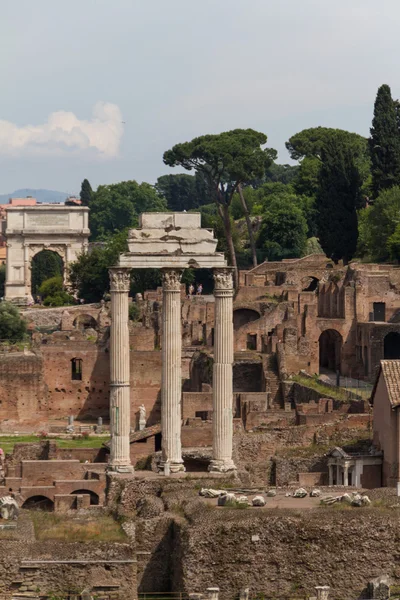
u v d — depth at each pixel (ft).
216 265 435.53
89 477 596.29
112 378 433.89
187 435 585.22
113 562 316.60
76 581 314.55
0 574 312.91
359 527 326.65
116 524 355.77
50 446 638.94
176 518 349.82
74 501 572.92
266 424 620.08
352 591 323.78
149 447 588.09
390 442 495.41
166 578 347.36
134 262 431.84
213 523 327.67
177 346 434.30
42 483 599.98
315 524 326.24
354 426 566.77
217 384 437.17
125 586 315.78
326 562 325.01
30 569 313.53
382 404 509.35
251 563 324.60
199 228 436.76
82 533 335.47
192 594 314.35
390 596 316.81
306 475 514.27
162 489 411.75
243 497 362.53
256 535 325.83
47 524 349.00
